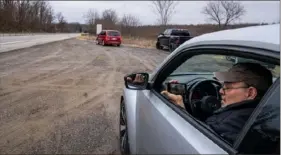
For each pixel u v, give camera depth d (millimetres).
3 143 4141
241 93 1974
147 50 24641
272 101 1452
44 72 10555
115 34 30094
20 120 5156
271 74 1925
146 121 2461
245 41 1622
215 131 1778
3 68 11141
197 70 3539
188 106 2625
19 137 4367
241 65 2018
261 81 1952
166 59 2770
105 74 10789
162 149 1944
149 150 2242
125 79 3094
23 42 28016
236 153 1466
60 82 8812
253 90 1950
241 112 1868
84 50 23109
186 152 1652
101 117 5441
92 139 4332
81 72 10992
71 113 5668
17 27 65938
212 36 2045
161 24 44344
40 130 4676
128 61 15516
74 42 37812
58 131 4637
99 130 4711
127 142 3217
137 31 56969
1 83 8305
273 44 1415
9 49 19859
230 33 1895
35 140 4262
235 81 1986
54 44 30812
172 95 2590
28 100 6555
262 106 1495
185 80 3336
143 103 2758
